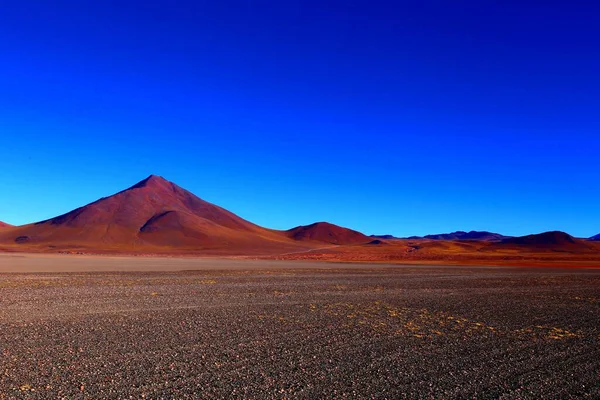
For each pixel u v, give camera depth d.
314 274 38.56
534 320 16.39
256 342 11.66
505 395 7.95
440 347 11.62
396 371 9.30
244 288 25.22
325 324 14.49
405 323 15.05
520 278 38.25
